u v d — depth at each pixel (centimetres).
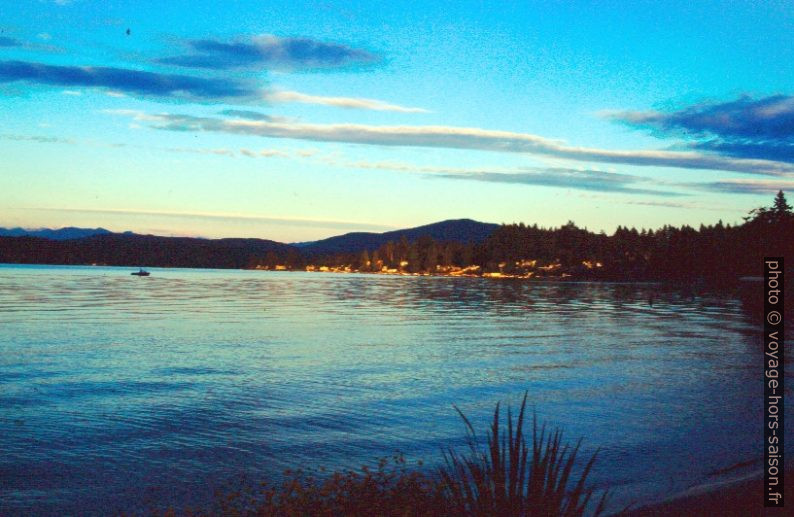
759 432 2138
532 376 3588
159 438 2119
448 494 759
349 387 3195
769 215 15712
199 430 2230
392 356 4588
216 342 5516
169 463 1820
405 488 861
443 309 10756
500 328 7244
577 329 7131
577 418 2394
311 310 10131
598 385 3250
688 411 2530
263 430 2225
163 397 2902
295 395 2955
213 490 1568
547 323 8019
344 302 12506
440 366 4031
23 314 8531
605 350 5003
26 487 1611
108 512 1432
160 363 4134
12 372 3700
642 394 2952
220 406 2681
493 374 3672
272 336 6094
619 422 2309
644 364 4138
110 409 2616
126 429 2252
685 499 1107
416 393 3011
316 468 1745
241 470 1747
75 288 16088
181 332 6412
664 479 1570
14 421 2386
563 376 3588
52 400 2828
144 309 9756
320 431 2209
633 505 1234
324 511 823
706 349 5084
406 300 13500
